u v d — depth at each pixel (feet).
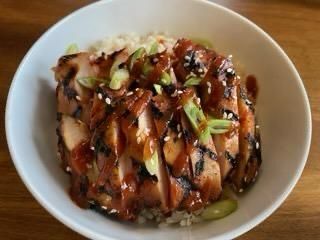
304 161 0.55
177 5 0.69
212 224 0.54
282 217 0.58
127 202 0.53
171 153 0.53
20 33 0.71
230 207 0.56
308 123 0.57
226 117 0.56
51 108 0.61
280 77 0.63
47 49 0.62
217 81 0.58
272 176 0.57
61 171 0.57
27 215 0.56
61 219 0.49
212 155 0.54
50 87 0.62
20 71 0.58
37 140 0.57
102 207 0.53
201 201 0.54
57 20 0.73
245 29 0.67
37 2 0.74
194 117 0.54
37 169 0.54
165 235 0.53
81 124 0.57
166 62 0.59
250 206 0.55
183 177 0.53
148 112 0.54
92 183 0.53
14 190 0.58
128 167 0.53
